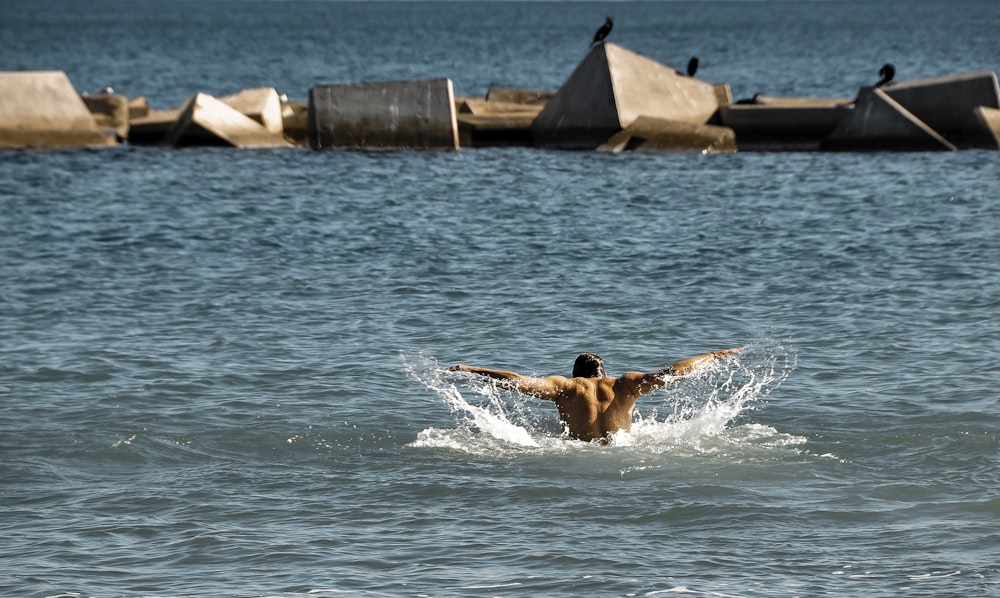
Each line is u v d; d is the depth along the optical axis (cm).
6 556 3581
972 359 5759
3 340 6194
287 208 10656
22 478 4275
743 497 4038
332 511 3962
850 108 14725
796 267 8006
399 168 13275
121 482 4259
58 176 12394
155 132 15462
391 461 4481
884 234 9156
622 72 14900
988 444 4562
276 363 5822
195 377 5572
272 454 4584
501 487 4169
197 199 11131
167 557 3581
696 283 7562
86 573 3459
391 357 5953
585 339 6288
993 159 13575
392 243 8981
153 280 7675
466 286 7506
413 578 3406
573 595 3278
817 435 4731
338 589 3334
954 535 3678
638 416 5053
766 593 3278
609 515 3897
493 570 3462
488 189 11825
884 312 6725
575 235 9319
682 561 3516
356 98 14825
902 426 4816
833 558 3522
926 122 14850
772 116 14912
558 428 4869
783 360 5847
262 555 3588
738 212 10375
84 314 6781
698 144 14525
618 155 14400
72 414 5019
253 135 15088
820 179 12300
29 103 14738
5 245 8800
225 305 7012
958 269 7819
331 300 7144
